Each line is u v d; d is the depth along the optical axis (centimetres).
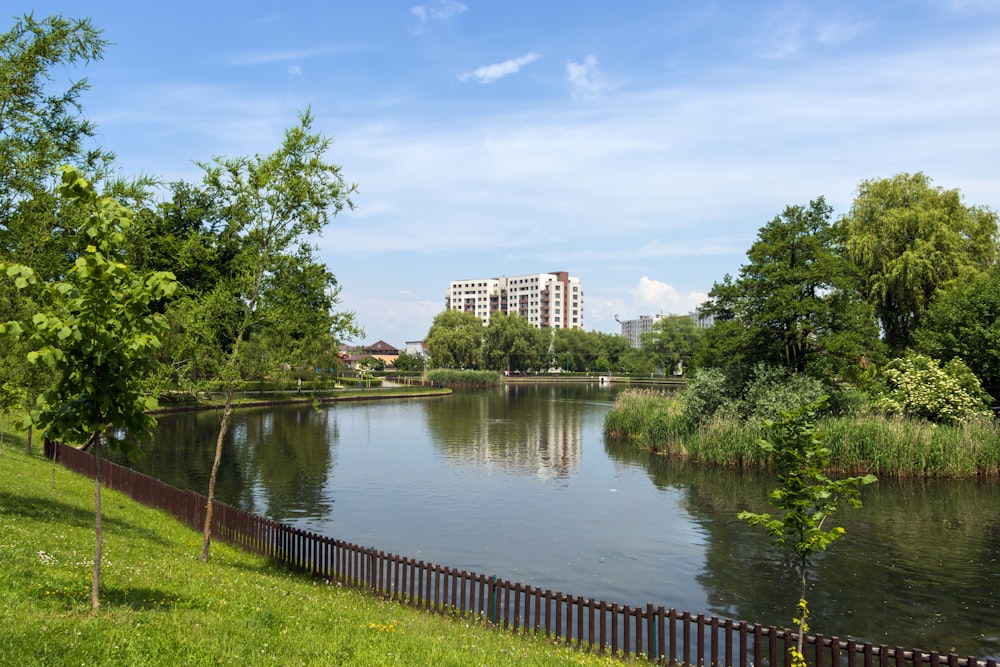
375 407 8138
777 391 3831
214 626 902
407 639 1026
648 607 1192
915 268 4547
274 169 1600
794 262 4116
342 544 1611
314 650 881
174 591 1082
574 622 1516
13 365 1584
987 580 1798
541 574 1878
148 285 824
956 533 2269
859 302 4084
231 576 1366
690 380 4584
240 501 2731
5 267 734
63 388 817
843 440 3316
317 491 2961
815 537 960
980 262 4928
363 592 1529
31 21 1539
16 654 686
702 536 2277
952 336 4138
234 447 4303
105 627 810
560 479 3322
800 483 982
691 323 15875
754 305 4156
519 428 5697
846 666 1306
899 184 5062
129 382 859
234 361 1609
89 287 776
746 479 3344
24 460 2600
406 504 2727
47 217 1588
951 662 958
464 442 4734
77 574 1068
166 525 1992
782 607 1627
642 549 2117
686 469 3631
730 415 3966
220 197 1636
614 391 12300
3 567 998
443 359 14250
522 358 16500
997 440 3291
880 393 3988
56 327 759
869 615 1566
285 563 1738
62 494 2023
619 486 3152
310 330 1684
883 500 2770
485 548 2120
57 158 1625
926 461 3253
